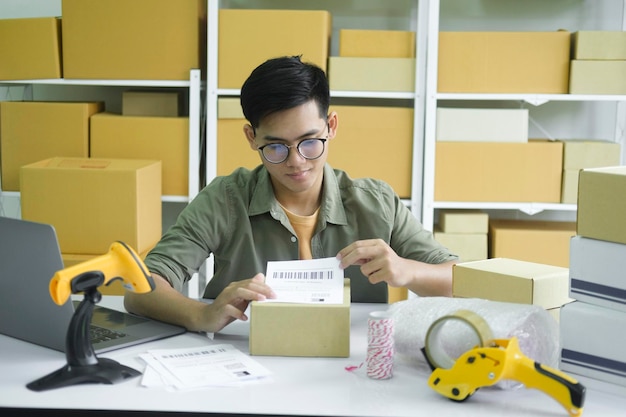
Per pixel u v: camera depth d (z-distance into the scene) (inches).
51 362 48.0
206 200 66.4
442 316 45.0
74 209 104.6
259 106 54.8
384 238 67.6
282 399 42.1
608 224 45.3
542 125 124.7
